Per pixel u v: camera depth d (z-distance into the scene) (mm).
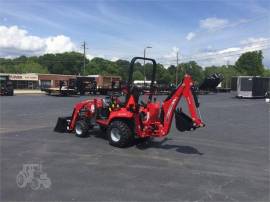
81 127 12078
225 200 6188
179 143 11555
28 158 8914
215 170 8172
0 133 12852
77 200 6008
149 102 10672
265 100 41906
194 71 82938
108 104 11758
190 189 6727
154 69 11055
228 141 12188
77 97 43812
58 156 9203
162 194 6406
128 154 9641
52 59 138625
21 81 78625
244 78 47000
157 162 8805
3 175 7379
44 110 22891
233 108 27938
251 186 7012
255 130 15055
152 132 10422
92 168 8070
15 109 23594
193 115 9773
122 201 6000
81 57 136500
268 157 9711
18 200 5980
